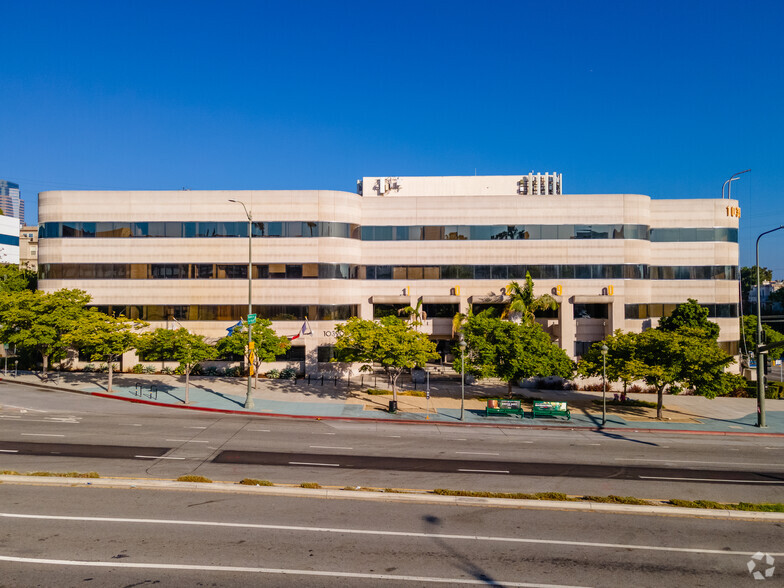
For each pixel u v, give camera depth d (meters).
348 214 45.06
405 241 46.06
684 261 46.66
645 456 23.38
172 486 17.16
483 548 13.35
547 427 29.16
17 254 78.75
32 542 12.91
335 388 39.06
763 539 14.41
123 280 43.75
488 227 45.81
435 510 15.95
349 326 34.66
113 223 43.84
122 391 35.00
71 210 43.72
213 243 44.12
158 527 14.01
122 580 11.16
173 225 44.03
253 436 24.72
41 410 29.25
